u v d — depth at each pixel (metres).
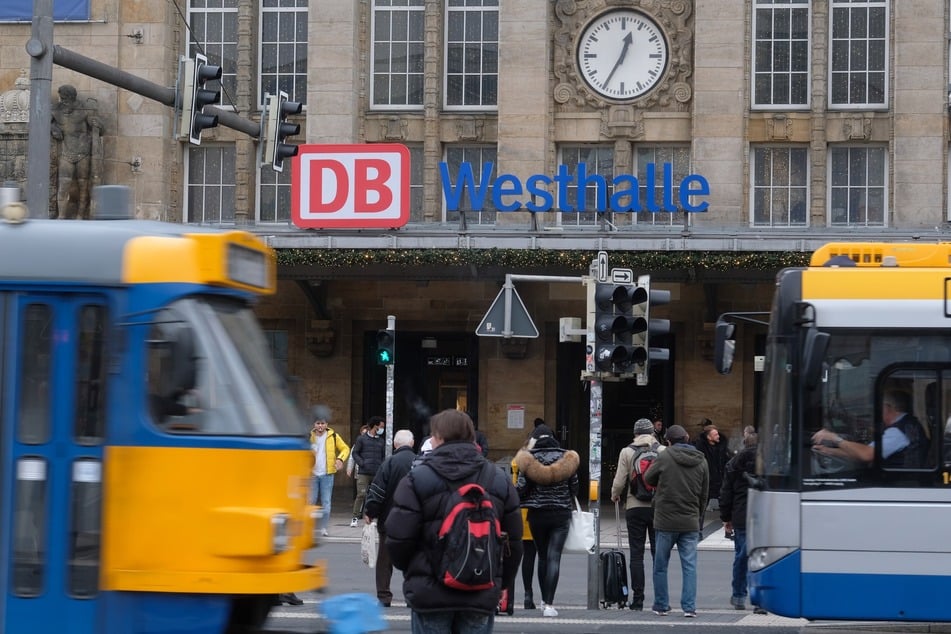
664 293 16.48
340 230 29.36
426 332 33.59
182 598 9.51
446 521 8.40
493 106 33.38
